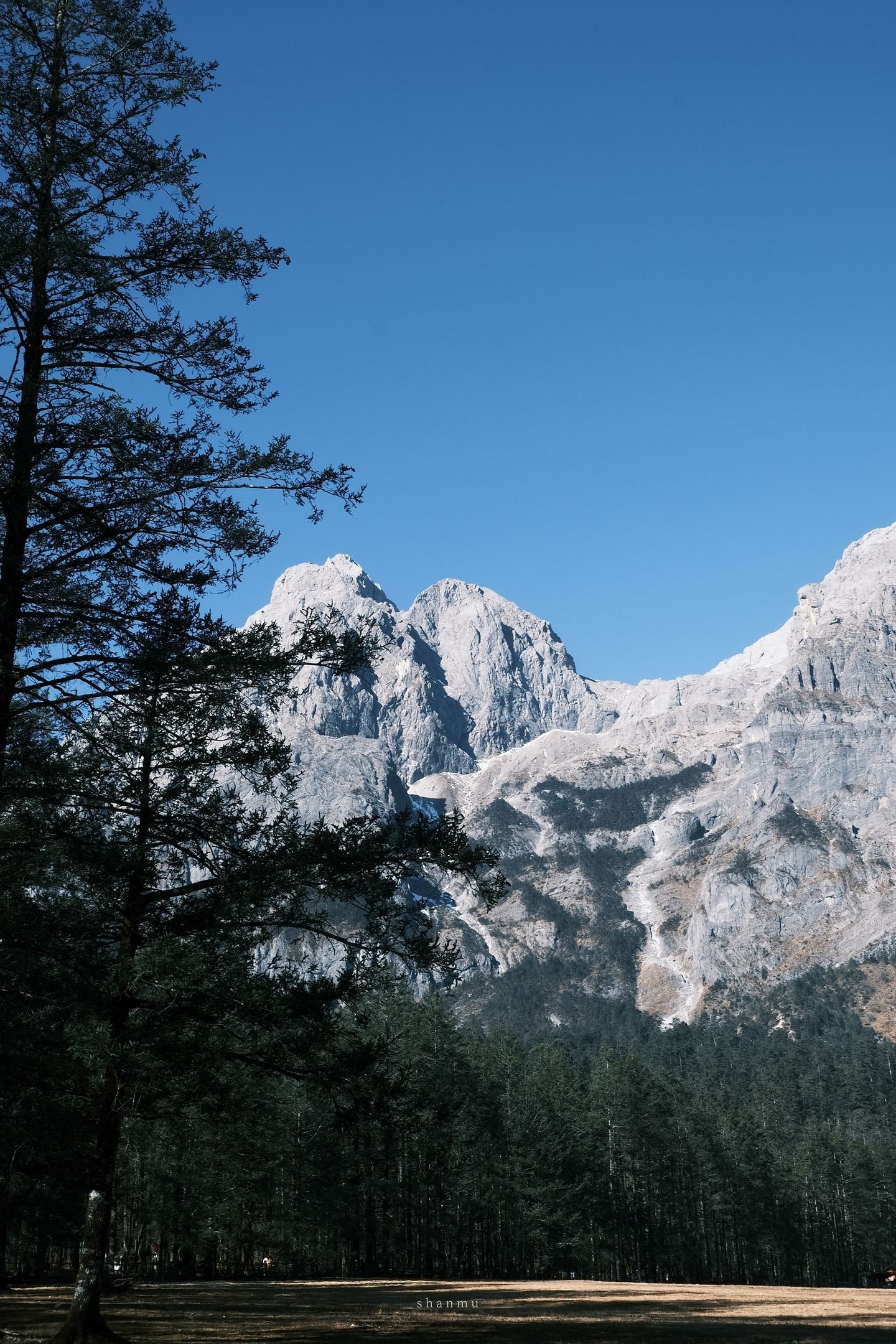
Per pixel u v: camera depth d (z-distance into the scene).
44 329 18.98
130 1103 19.47
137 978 18.20
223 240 19.25
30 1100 17.72
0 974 17.66
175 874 20.42
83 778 18.77
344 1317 27.98
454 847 19.09
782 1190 108.19
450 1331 24.31
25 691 17.44
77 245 18.05
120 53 18.78
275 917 19.28
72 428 18.41
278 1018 18.72
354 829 19.27
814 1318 29.03
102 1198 18.86
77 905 19.20
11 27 18.58
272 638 18.47
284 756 19.95
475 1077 69.94
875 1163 118.50
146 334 18.95
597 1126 87.38
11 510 17.58
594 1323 26.77
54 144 18.50
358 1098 19.38
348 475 18.70
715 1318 28.86
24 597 17.56
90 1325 18.42
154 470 18.39
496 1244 81.69
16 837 17.39
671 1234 98.44
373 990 19.58
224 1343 21.38
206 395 19.56
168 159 18.88
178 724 19.09
